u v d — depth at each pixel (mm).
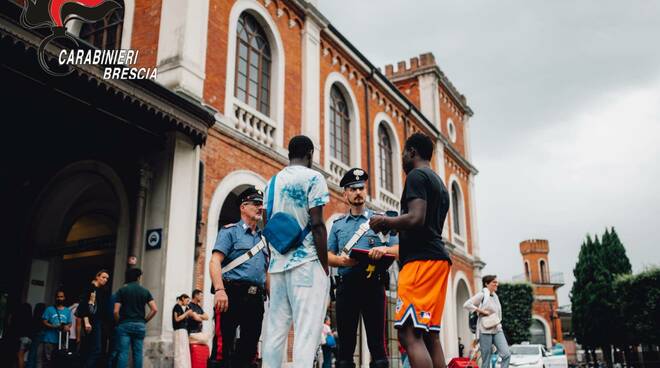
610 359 35656
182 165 9711
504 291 37688
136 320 7797
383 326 5172
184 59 10617
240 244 5465
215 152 11109
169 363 8469
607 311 36281
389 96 21312
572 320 40844
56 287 10984
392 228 3684
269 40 14281
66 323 9195
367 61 19219
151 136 9336
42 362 8797
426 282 3660
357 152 18031
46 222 11055
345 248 5363
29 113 8375
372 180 18906
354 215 5652
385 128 21234
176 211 9422
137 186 9586
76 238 12742
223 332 5355
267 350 3555
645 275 24719
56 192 10961
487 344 8391
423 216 3650
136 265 9164
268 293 5664
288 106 14344
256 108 13453
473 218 28312
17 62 6898
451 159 27016
